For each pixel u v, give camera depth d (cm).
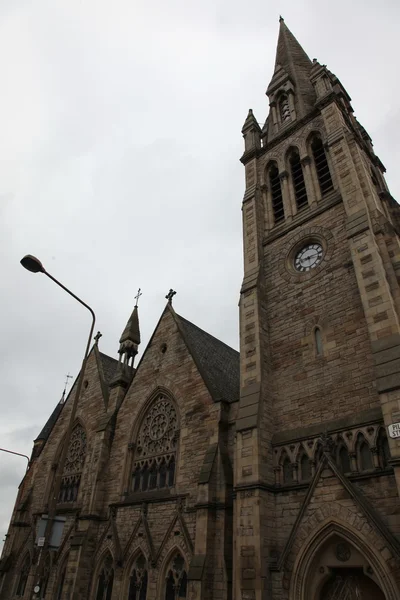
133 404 3566
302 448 2164
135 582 2688
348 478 1900
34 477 4538
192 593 2145
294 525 1953
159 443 3164
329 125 3206
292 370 2458
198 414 2920
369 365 2117
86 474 3731
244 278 3041
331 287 2539
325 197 2989
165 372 3403
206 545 2277
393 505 1728
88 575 2967
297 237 2969
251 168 3762
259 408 2333
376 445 1886
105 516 3181
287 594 1841
